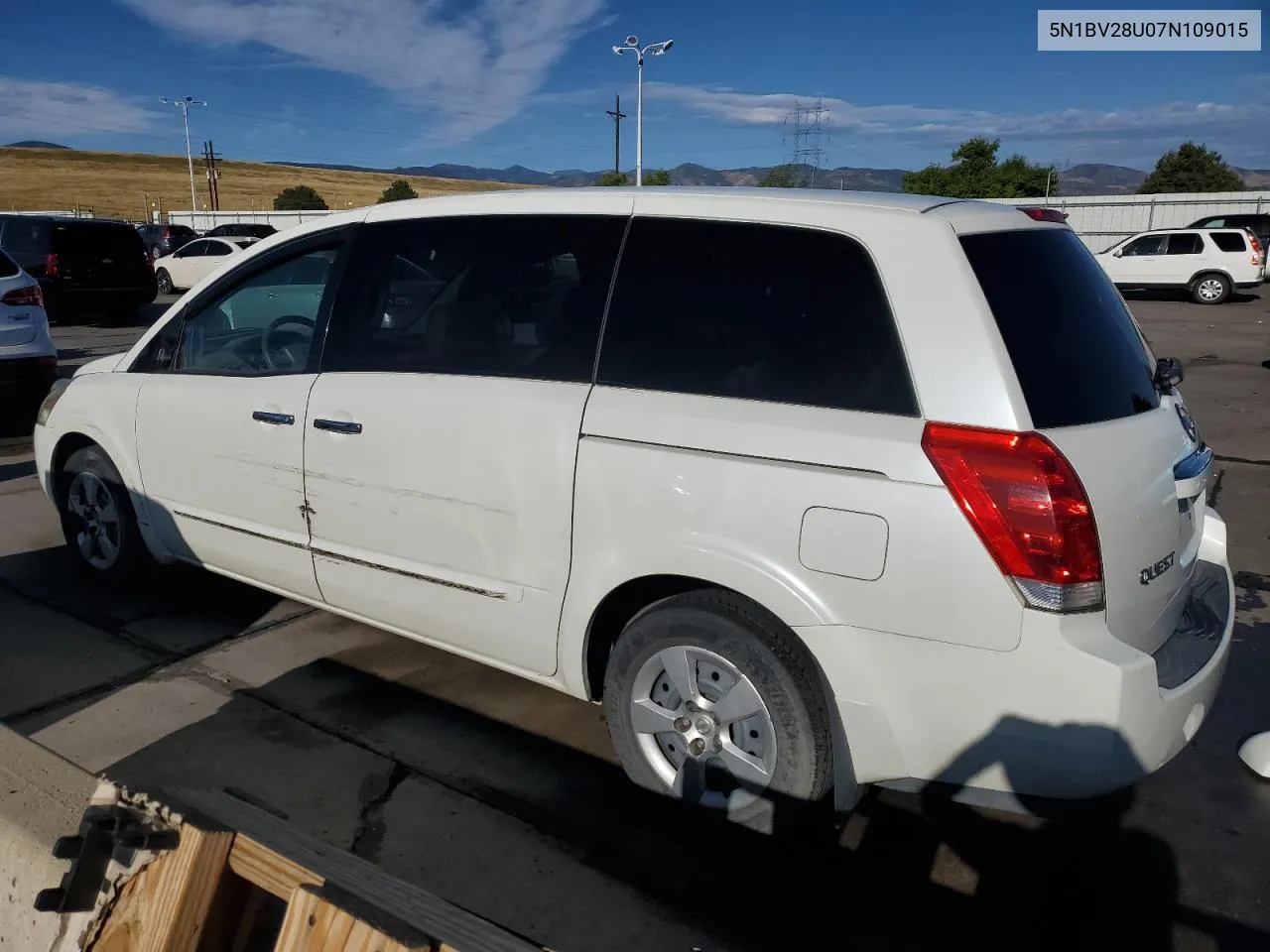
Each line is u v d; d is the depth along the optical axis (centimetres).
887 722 253
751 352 272
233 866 192
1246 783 331
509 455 301
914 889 273
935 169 5016
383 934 158
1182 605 286
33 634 422
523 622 309
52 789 233
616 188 318
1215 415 972
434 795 311
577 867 279
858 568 247
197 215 4572
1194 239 2227
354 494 342
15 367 814
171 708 362
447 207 341
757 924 258
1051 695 234
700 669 280
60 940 200
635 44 2883
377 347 343
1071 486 233
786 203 281
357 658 407
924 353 248
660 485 273
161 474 416
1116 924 261
